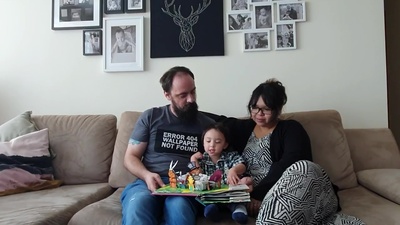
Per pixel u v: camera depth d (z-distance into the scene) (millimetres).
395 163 1746
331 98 2102
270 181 1339
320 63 2111
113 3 2270
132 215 1155
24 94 2352
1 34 2385
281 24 2129
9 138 1850
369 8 2082
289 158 1381
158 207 1298
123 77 2264
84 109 2297
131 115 1948
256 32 2146
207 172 1485
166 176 1535
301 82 2123
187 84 1571
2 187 1577
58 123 1995
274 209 1096
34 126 1958
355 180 1694
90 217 1262
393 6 2742
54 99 2326
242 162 1470
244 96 2158
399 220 1156
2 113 2365
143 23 2238
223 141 1513
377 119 2068
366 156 1787
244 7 2164
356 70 2086
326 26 2107
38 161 1770
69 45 2320
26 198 1512
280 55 2139
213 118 1781
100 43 2277
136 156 1595
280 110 1546
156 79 2227
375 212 1244
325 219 1207
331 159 1711
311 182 1155
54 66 2328
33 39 2354
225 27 2180
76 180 1879
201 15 2193
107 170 1905
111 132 1981
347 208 1317
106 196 1721
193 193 1230
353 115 2086
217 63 2184
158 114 1651
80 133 1943
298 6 2125
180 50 2199
